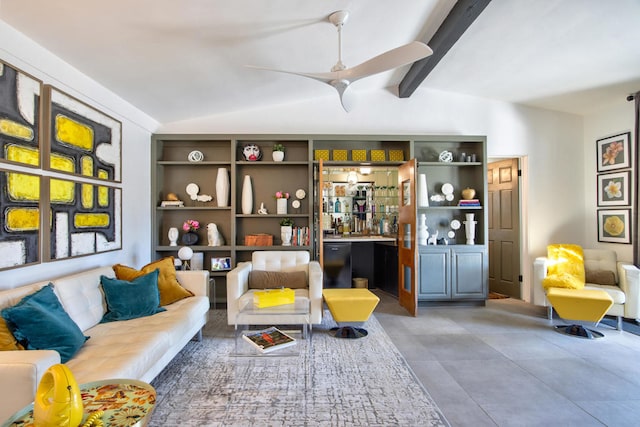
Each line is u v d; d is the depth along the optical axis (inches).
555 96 171.6
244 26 100.3
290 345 94.7
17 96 88.1
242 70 131.3
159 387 91.5
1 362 55.9
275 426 75.0
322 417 78.3
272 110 179.6
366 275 220.2
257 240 173.9
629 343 123.2
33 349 70.2
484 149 178.1
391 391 89.8
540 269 150.8
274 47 116.9
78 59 103.7
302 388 91.2
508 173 197.0
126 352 76.7
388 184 212.7
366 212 215.5
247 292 135.6
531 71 150.7
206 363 106.2
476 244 181.5
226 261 172.4
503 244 200.5
